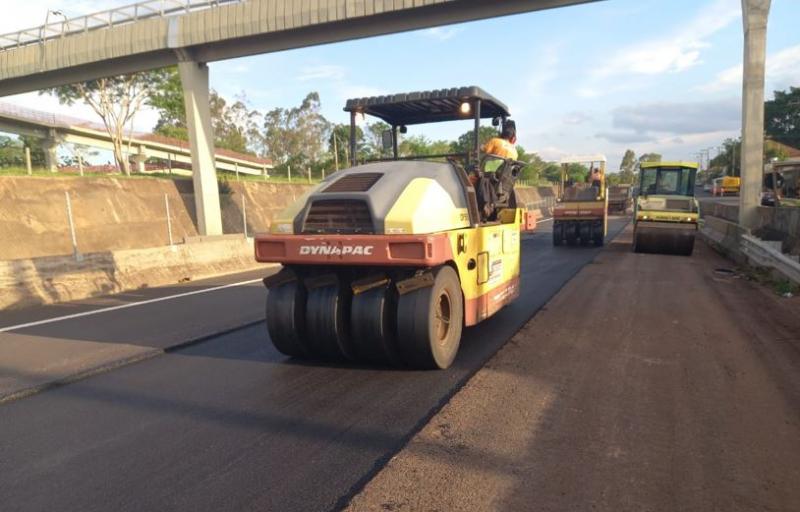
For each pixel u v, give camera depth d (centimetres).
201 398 440
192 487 300
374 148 880
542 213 4153
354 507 270
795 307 726
